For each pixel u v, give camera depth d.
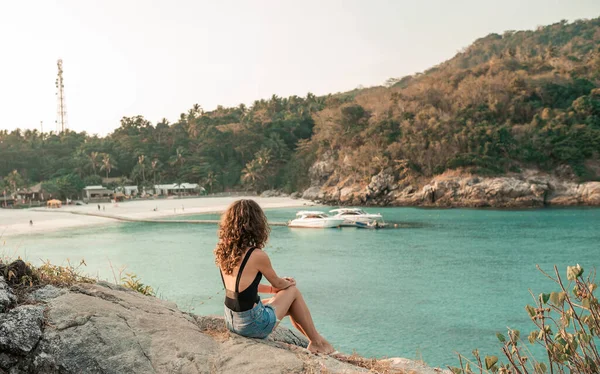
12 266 3.83
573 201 84.38
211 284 29.73
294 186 132.25
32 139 155.75
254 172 138.62
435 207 90.31
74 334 3.31
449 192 90.88
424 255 39.66
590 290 3.10
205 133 158.12
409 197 96.00
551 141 93.44
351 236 53.56
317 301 25.44
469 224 61.31
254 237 3.88
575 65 140.12
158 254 42.75
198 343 3.65
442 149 97.06
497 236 49.62
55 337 3.26
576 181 87.88
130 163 154.25
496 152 94.31
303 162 132.25
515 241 45.59
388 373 3.82
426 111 113.12
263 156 141.62
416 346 18.33
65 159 149.38
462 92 116.56
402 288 28.03
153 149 157.75
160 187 139.38
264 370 3.37
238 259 3.85
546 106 113.31
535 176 90.31
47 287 3.81
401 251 42.19
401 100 122.94
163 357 3.40
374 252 41.97
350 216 65.38
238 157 155.38
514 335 3.41
